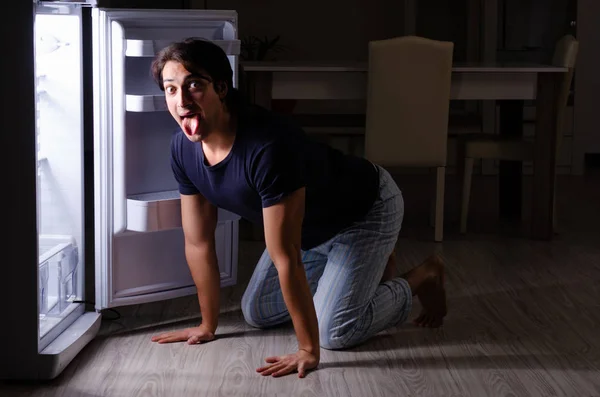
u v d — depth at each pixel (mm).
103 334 2641
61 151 2588
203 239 2477
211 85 2047
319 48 6891
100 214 2611
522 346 2557
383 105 4125
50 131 2572
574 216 4859
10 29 2131
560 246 4051
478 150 4309
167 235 2787
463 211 4348
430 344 2561
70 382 2240
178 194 2754
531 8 6570
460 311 2938
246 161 2104
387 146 4168
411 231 4422
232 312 2887
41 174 2596
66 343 2334
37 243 2195
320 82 4301
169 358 2422
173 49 2033
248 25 6852
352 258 2432
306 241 2479
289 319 2691
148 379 2260
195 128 2064
